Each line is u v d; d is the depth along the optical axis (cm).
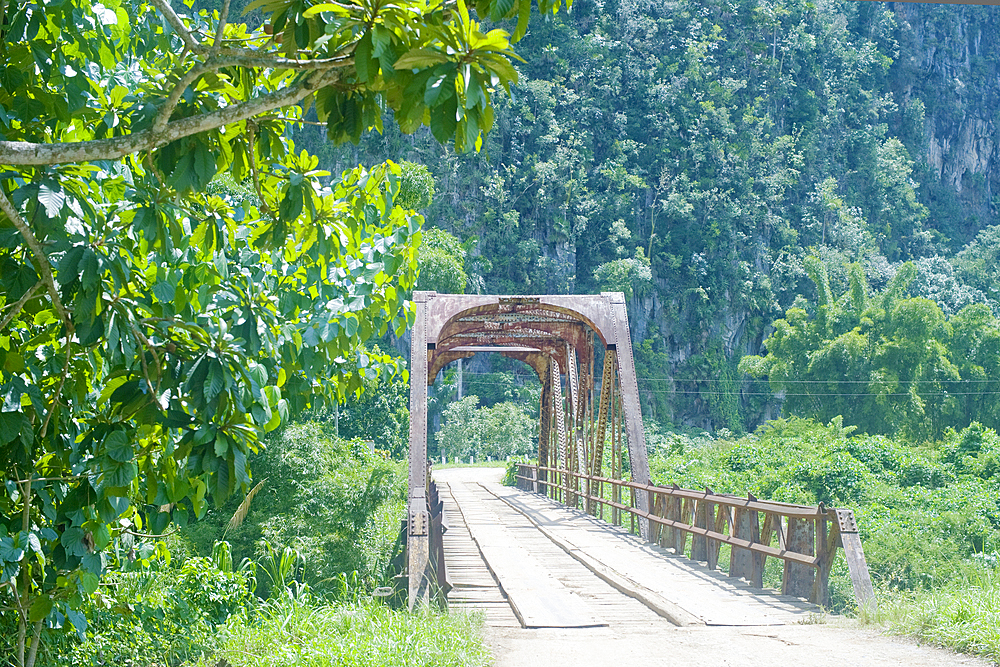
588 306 1496
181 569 816
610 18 10200
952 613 548
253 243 462
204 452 346
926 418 5134
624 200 9062
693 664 496
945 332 5675
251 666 520
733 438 7650
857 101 11538
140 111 346
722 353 8694
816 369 5666
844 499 1659
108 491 372
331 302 538
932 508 1504
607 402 1703
